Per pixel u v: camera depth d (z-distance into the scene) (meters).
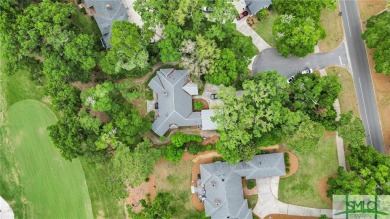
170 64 95.62
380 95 93.31
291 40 86.31
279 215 93.44
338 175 89.50
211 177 90.44
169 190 94.94
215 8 85.75
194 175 94.56
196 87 92.31
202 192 93.00
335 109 93.12
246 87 85.25
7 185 100.06
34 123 99.50
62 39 86.88
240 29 95.38
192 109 94.06
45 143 98.94
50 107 98.75
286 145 93.56
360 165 86.12
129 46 85.50
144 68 91.75
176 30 86.06
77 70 91.06
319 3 87.06
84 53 88.19
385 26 85.19
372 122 93.25
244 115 83.94
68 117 87.56
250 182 93.06
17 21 88.25
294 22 85.81
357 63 93.88
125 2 97.44
